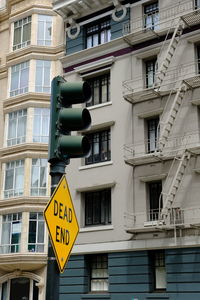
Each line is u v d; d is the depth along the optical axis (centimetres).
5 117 3117
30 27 3206
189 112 2222
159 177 2228
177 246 2078
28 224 2761
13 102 3095
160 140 2161
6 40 3394
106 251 2302
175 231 2042
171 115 2200
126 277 2203
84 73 2711
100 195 2486
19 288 2794
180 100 2248
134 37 2477
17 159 2944
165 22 2420
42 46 3116
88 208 2508
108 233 2331
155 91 2280
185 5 2381
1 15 3475
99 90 2662
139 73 2459
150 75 2470
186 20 2294
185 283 2023
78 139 548
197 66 2288
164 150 2214
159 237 2158
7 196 2927
